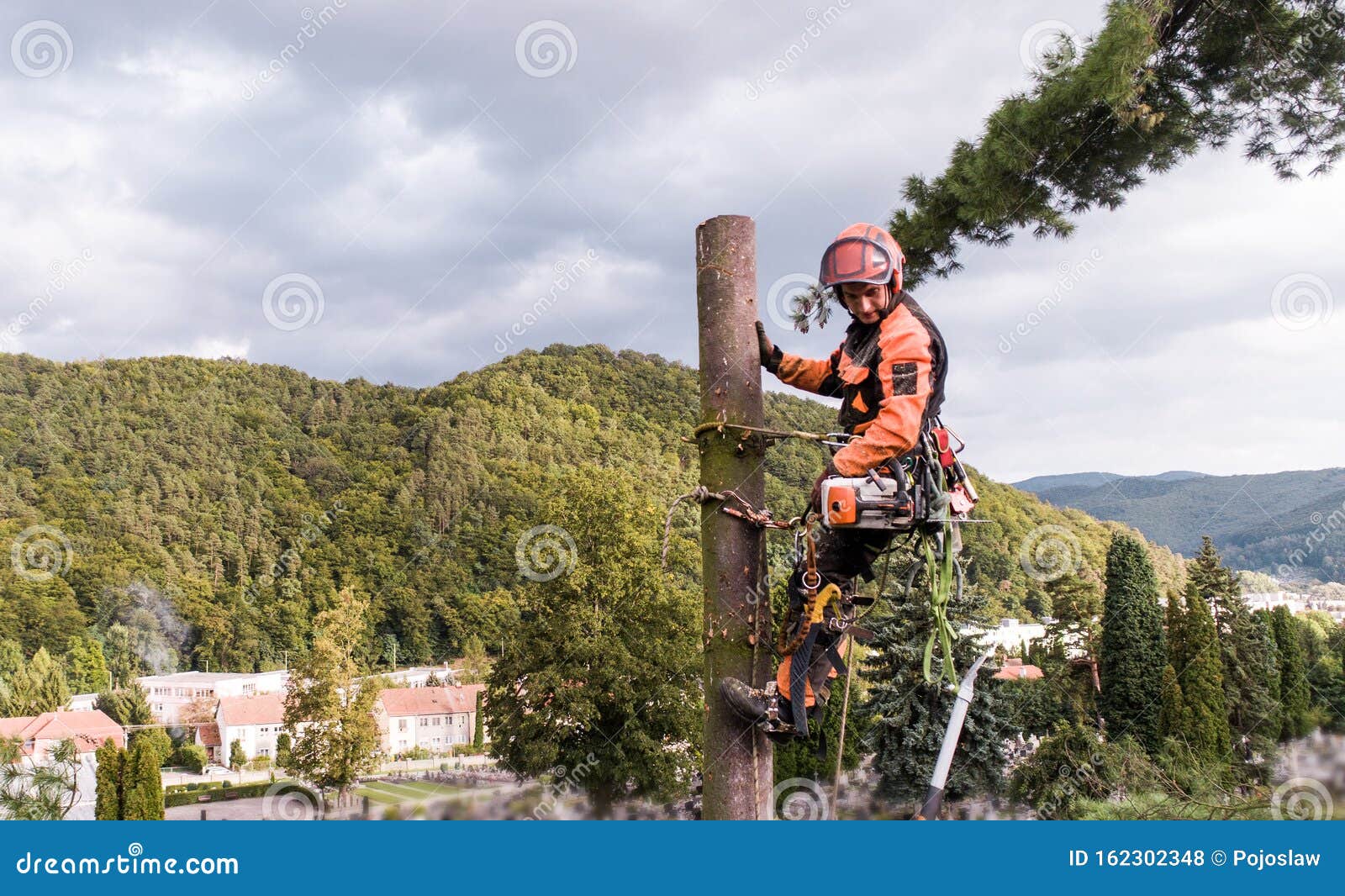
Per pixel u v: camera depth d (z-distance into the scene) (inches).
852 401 122.0
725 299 134.9
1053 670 1040.8
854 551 119.2
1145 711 976.9
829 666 119.3
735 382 133.0
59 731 1825.8
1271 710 948.6
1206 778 352.2
